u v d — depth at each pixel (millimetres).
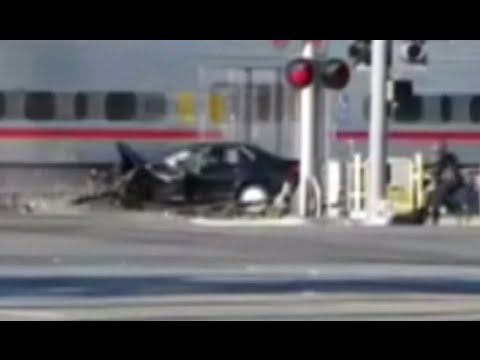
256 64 65688
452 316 27938
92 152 65875
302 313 28375
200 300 30594
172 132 65938
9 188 65688
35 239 48281
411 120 67625
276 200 62438
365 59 57000
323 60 56156
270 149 65438
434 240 49281
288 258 41969
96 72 66188
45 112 65875
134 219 60000
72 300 30609
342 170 59500
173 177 64938
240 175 64625
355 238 49812
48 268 38250
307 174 58344
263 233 51688
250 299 30781
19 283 34188
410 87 57219
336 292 32312
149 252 43562
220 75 65812
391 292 32344
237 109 65750
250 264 39938
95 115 66000
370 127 58969
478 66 67812
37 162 65750
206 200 64750
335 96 65312
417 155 62312
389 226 56031
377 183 57500
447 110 67812
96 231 52156
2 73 65688
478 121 68688
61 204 65562
